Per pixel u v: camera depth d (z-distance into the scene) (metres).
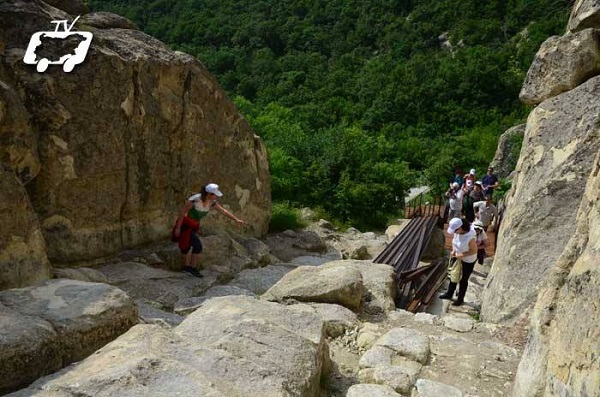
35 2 6.70
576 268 3.07
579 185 5.70
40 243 5.25
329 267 6.69
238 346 3.83
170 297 6.20
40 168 5.98
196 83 8.11
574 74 6.69
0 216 4.86
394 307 6.24
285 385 3.53
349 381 4.46
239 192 9.29
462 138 30.83
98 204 6.62
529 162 6.40
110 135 6.67
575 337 2.82
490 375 4.55
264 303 4.76
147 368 3.29
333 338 5.26
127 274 6.50
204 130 8.32
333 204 14.18
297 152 15.59
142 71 7.14
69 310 4.10
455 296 7.77
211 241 7.82
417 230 10.67
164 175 7.58
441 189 20.75
